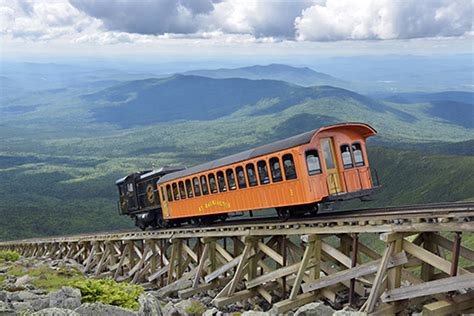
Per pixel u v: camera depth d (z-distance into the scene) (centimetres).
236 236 2792
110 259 4288
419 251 1781
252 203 2664
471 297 1741
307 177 2330
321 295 2284
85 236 4978
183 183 3272
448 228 1638
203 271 3105
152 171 4206
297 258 2661
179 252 3359
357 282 2450
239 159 2719
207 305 2738
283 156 2416
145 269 3684
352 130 2547
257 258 2633
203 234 2967
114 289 2288
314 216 2494
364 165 2592
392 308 1833
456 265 1647
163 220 4059
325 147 2438
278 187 2473
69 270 3775
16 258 4675
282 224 2398
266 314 1839
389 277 1859
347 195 2445
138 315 1653
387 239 1800
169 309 2155
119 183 4703
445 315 1741
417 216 1780
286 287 2639
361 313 1620
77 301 1925
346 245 2272
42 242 6034
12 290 2572
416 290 1720
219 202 2930
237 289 2958
